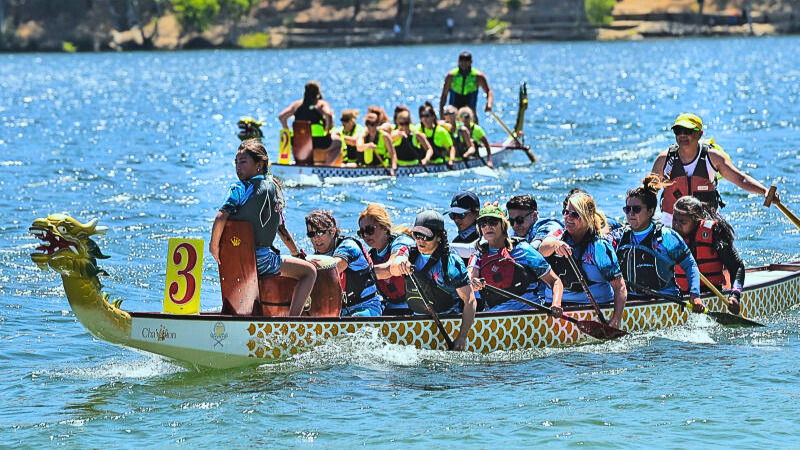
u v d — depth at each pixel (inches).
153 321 1132.5
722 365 1191.6
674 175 1493.6
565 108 5088.6
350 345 1205.1
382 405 1067.3
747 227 2014.0
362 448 957.8
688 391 1096.2
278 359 1186.0
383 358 1213.7
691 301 1330.0
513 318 1258.0
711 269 1400.1
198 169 3078.2
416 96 6225.4
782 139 3427.7
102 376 1178.0
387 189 2581.2
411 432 992.9
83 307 1104.8
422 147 2824.8
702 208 1393.9
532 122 4421.8
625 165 2930.6
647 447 948.6
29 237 2007.9
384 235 1252.5
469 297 1224.2
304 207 2345.0
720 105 4874.5
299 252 1259.8
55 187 2701.8
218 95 6801.2
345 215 2251.5
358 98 6117.1
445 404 1067.9
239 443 975.0
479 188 2583.7
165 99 6481.3
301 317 1181.1
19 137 4158.5
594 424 1006.4
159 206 2391.7
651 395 1085.8
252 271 1154.7
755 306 1433.3
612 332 1268.5
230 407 1066.1
